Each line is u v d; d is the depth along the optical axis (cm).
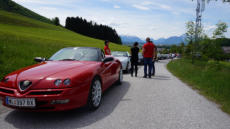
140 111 338
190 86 580
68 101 281
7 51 912
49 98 270
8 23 6253
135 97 438
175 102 396
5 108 349
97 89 359
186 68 1041
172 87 560
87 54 431
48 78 283
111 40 13350
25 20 7925
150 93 479
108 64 458
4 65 675
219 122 288
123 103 389
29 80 281
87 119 299
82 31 12862
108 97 439
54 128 265
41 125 275
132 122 287
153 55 761
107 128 265
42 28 7238
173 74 904
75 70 318
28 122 286
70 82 283
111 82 487
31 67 346
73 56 423
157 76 822
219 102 397
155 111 338
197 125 276
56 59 417
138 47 804
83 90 302
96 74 349
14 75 309
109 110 344
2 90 298
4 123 281
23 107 277
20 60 826
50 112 333
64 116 312
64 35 6506
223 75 762
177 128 265
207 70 927
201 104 382
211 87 526
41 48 1419
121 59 941
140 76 822
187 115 318
